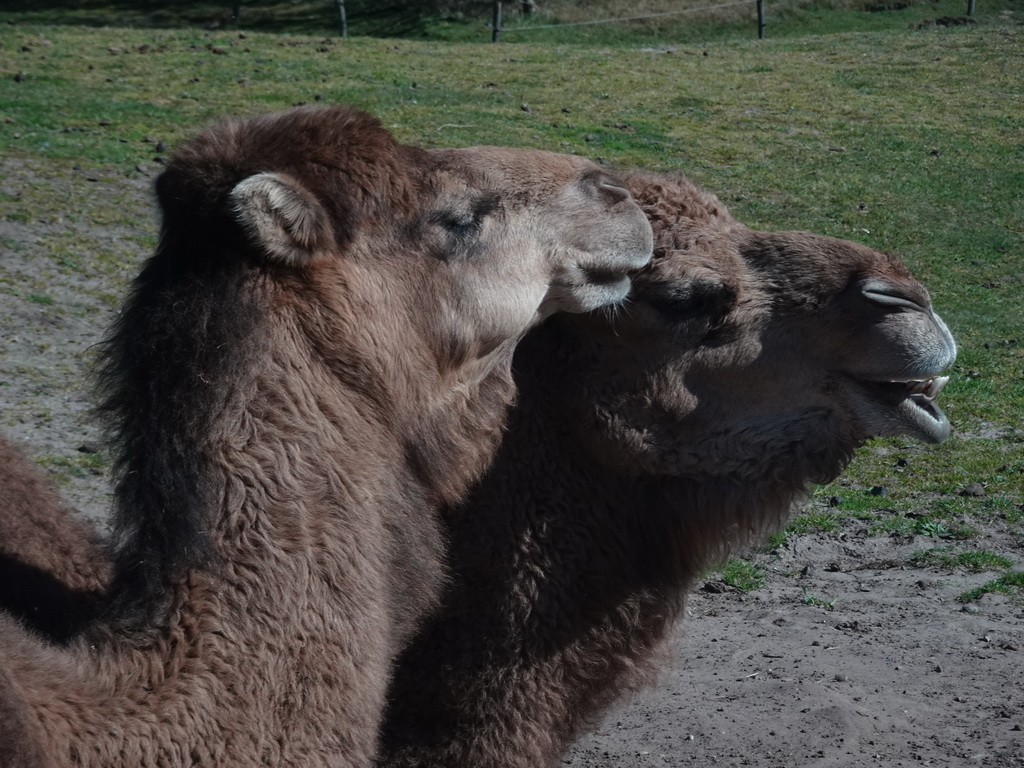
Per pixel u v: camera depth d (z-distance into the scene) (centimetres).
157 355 317
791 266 469
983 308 1566
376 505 325
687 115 2297
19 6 4412
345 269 333
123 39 2644
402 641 350
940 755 591
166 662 294
